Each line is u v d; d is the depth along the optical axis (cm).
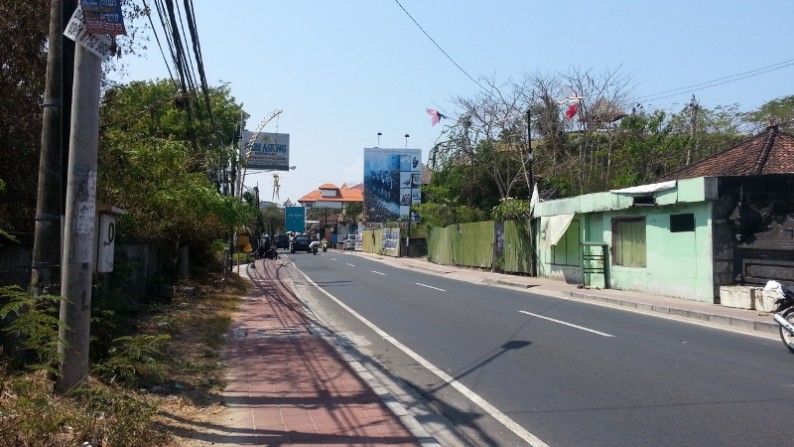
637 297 1870
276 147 5628
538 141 4000
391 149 6806
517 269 2967
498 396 799
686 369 930
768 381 855
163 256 1753
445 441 640
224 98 3872
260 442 595
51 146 659
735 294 1590
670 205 1867
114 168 1148
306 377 878
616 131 3719
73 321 618
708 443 609
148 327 1131
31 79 865
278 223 9631
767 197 1675
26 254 743
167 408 680
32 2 839
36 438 478
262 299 1881
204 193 1670
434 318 1511
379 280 2759
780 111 3678
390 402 755
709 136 3591
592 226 2327
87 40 624
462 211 4203
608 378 877
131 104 1442
